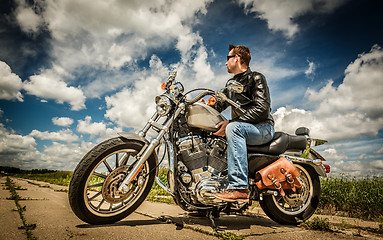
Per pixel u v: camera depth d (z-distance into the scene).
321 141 2.56
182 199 2.02
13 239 1.37
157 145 2.04
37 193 3.96
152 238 1.56
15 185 5.69
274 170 2.21
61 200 3.13
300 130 2.64
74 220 1.96
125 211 2.01
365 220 2.62
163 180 5.21
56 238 1.45
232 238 1.66
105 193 1.90
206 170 2.06
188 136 2.14
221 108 2.75
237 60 2.54
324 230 2.09
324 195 3.48
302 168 2.56
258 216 2.78
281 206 2.45
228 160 2.09
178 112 2.11
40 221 1.85
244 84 2.38
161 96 2.07
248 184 2.23
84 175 1.78
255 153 2.27
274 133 2.35
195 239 1.60
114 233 1.63
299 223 2.42
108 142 1.88
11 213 2.09
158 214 2.45
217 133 2.17
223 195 1.96
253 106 2.23
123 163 2.06
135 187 2.02
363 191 3.26
